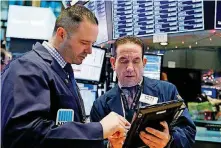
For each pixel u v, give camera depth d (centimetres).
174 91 174
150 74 264
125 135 126
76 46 129
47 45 135
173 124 147
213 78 279
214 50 278
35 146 106
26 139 105
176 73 279
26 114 107
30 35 264
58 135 109
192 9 229
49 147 109
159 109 122
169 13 239
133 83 170
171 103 127
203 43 277
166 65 290
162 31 244
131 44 166
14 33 263
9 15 264
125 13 258
